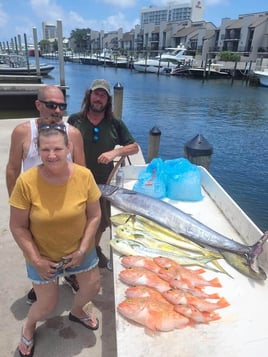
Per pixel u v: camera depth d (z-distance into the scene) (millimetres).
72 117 2729
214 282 1891
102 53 87062
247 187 8250
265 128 14555
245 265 2031
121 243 2205
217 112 18219
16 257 2971
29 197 1579
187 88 30453
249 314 1667
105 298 2527
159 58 48781
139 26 89938
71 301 2461
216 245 2246
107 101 2592
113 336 2189
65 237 1688
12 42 37500
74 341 2135
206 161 4059
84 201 1689
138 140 12086
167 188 3051
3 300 2461
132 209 2674
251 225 2273
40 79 18391
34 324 1993
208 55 53375
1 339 2137
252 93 28000
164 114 17109
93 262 1910
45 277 1698
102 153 2736
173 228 2443
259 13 56594
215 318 1629
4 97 12703
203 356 1433
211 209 2852
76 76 39750
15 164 2096
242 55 53188
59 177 1593
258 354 1445
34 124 2029
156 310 1604
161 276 1909
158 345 1482
